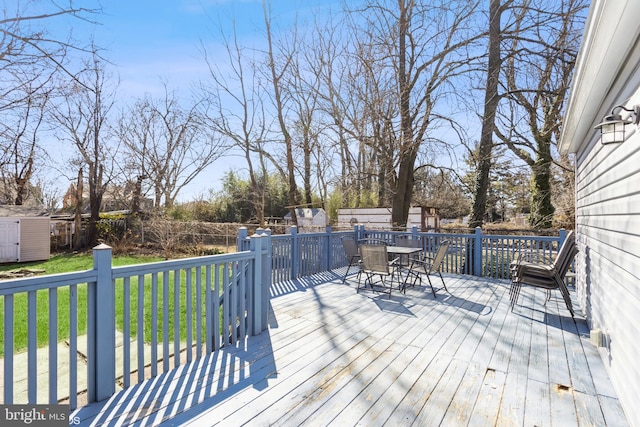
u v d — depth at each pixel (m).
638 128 2.12
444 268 7.42
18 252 12.20
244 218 21.05
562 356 3.00
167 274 2.61
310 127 15.51
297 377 2.58
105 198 21.72
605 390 2.44
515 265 4.57
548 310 4.41
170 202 20.27
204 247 13.70
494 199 19.42
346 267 7.57
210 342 2.99
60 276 1.98
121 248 14.33
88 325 2.15
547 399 2.31
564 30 9.21
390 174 10.95
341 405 2.21
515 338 3.43
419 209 15.20
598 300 3.32
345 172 15.40
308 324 3.80
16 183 14.63
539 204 11.59
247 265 3.44
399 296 5.10
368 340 3.34
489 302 4.79
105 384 2.22
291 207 15.90
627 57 2.31
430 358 2.94
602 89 2.88
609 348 2.72
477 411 2.15
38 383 2.70
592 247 3.71
